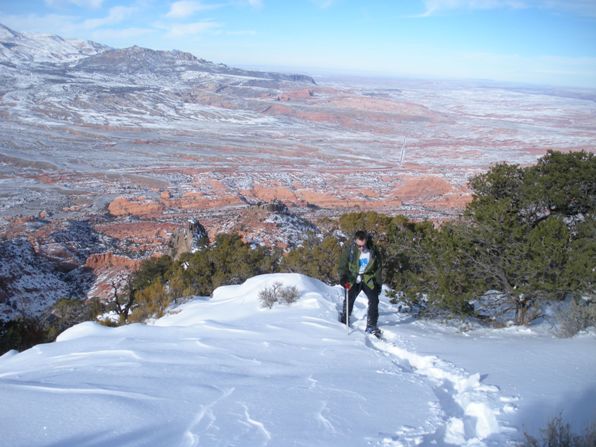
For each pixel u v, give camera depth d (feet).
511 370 17.16
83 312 57.72
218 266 52.70
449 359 18.99
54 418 12.12
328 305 28.14
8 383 15.49
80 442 10.89
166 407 13.15
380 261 24.14
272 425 12.05
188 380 15.84
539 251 24.47
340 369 17.43
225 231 106.01
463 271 27.09
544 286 24.27
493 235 25.76
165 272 61.87
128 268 125.90
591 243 24.53
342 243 51.47
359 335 22.74
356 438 11.36
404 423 12.33
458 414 13.99
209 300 34.78
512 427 12.12
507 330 24.71
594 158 31.91
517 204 33.14
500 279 26.81
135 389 14.69
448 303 25.91
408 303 28.07
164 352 20.24
